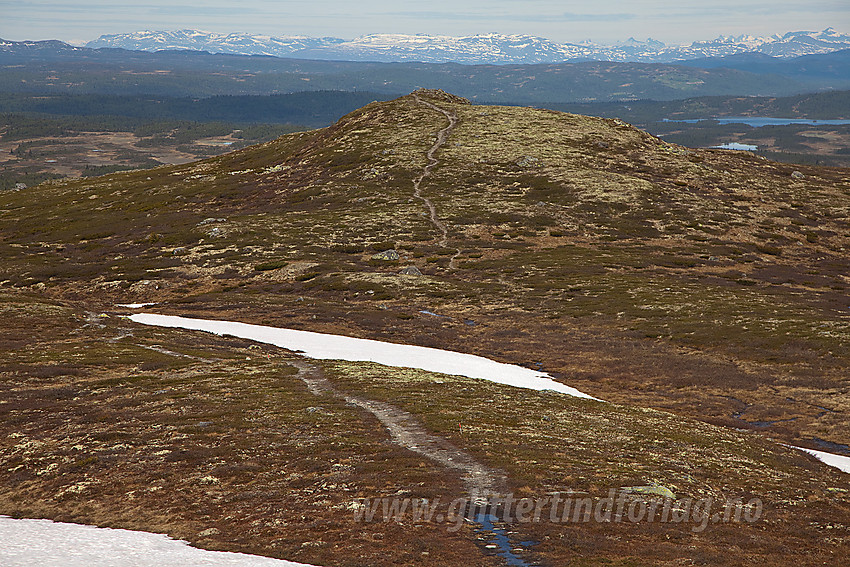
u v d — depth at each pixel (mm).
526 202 161125
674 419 55062
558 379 72250
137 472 36594
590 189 167750
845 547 28250
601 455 38625
